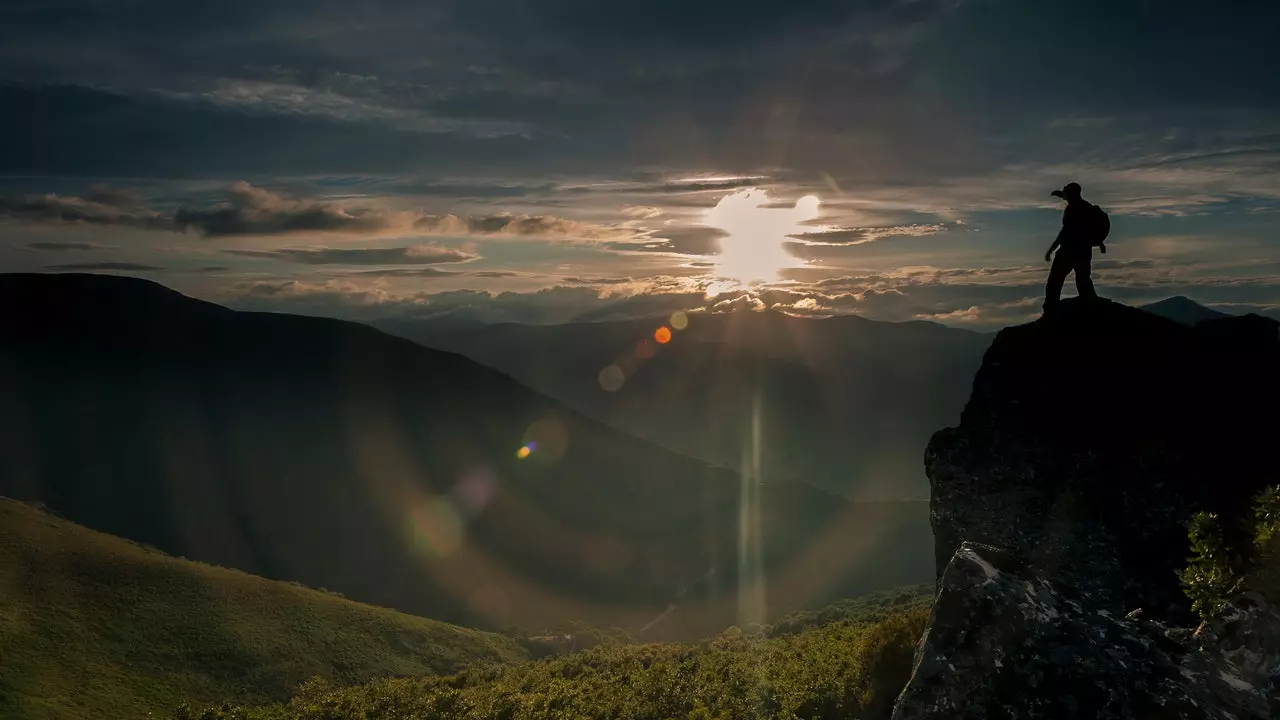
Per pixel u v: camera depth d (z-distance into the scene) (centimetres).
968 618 878
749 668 3189
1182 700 762
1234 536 1167
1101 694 784
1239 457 1388
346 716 3725
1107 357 1670
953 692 830
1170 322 1736
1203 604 937
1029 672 819
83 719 9162
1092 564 1302
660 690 3089
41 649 10606
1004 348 1800
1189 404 1528
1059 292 1842
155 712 9775
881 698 1667
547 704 3522
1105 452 1485
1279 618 823
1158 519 1335
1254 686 780
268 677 11462
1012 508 1477
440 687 4569
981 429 1659
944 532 1548
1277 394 1513
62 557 13488
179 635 12019
